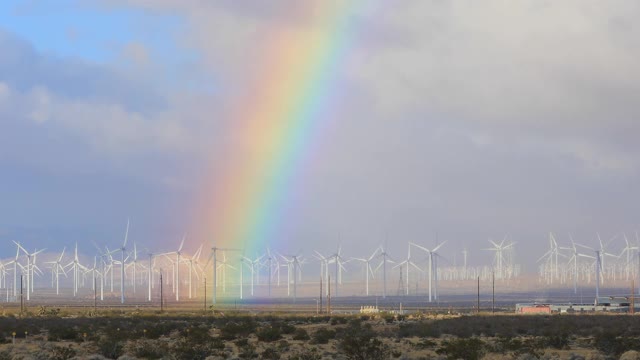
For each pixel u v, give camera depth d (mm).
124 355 58719
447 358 59656
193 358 60188
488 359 59719
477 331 98375
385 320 137500
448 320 129250
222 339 82562
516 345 69625
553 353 65875
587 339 82500
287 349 68562
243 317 141875
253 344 75562
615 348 68562
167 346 66625
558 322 117812
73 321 121562
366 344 62844
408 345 73188
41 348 67375
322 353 65062
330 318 141000
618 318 136875
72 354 60375
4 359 57062
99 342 71688
